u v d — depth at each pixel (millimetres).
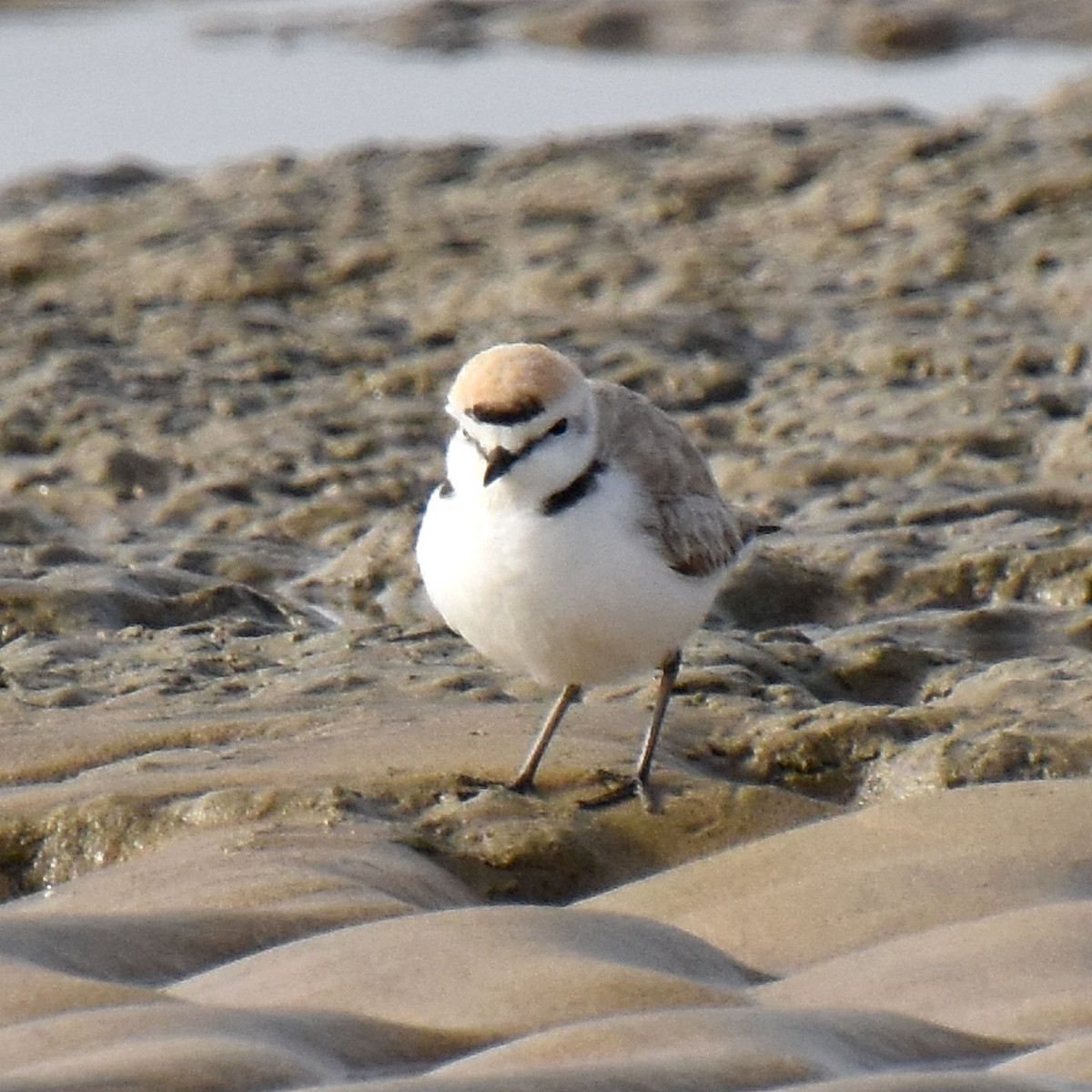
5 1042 5965
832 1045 6113
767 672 10891
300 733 9891
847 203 19375
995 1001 6617
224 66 28438
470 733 9828
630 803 9156
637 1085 5723
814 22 29328
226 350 16578
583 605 8602
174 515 13828
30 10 31031
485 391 8445
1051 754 9453
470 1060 5992
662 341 16312
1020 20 29156
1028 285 17453
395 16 30734
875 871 7934
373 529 13086
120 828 8859
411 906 7824
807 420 14922
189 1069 5730
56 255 19203
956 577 12312
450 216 19734
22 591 11797
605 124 25734
